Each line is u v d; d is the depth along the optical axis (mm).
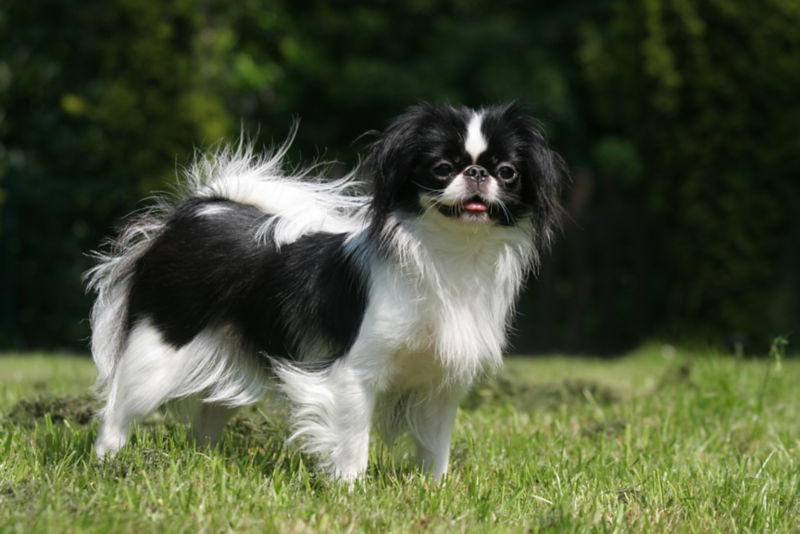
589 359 14250
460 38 19328
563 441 6496
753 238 13773
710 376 8812
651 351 13859
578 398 8336
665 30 13828
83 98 15516
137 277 5887
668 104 13820
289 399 5598
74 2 15469
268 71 19016
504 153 5098
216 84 16875
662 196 14203
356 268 5273
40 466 5281
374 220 5105
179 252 5797
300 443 5723
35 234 15094
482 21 19938
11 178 14969
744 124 13602
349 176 6070
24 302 15180
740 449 6812
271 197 5988
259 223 5848
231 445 6062
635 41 14234
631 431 7004
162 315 5730
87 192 14891
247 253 5699
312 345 5434
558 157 5402
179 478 4918
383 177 5090
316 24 20094
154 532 4160
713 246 13805
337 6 20609
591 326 15367
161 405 5918
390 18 20359
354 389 5152
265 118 19750
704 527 4762
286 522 4441
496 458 6195
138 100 14648
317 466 5352
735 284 13766
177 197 6301
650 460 6180
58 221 15117
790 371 9852
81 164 15438
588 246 15422
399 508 4852
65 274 15133
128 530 4164
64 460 5336
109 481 4906
